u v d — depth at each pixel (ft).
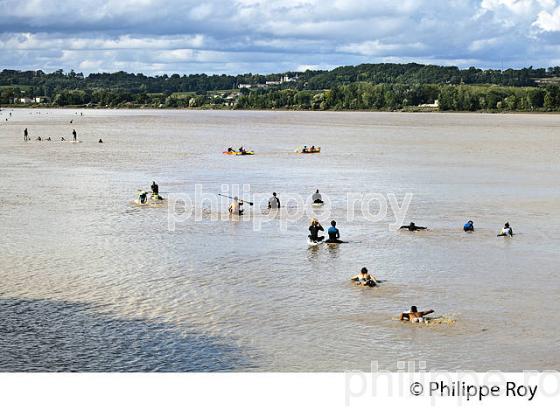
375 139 524.52
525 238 162.30
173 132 605.73
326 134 593.42
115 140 481.87
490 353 93.35
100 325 102.12
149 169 292.81
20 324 102.12
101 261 137.80
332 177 273.95
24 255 141.69
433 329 101.76
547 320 105.40
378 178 271.90
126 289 119.34
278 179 266.16
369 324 103.91
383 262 139.85
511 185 253.03
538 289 121.29
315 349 94.79
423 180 266.16
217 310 109.29
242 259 140.97
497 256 144.97
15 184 239.91
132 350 93.66
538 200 217.97
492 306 112.06
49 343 95.45
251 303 112.98
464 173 290.97
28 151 373.81
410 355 92.94
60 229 167.12
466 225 169.68
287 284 123.75
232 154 372.79
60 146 414.41
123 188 234.17
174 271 131.13
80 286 120.57
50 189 229.45
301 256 144.25
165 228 169.78
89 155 354.54
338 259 142.00
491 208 203.00
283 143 474.49
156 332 100.01
